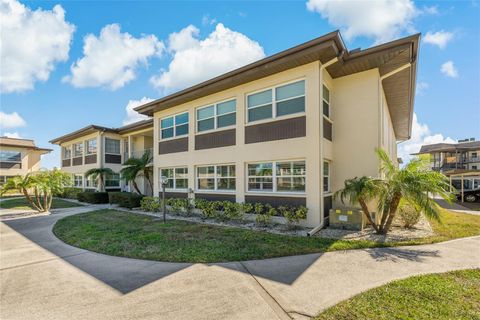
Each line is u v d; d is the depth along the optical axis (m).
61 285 4.25
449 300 3.45
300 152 8.69
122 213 12.80
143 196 14.86
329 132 9.45
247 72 9.47
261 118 9.84
